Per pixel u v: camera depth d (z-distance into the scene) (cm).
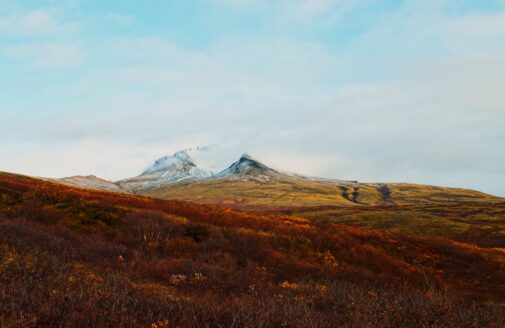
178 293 1179
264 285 1527
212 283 1388
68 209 2858
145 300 830
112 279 1016
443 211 11438
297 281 1817
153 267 1502
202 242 2438
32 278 873
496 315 1138
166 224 2639
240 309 777
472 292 2458
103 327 622
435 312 905
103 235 2384
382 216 9419
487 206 12550
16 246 1293
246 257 2230
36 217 2519
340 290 1291
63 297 737
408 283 2320
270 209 17262
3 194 2981
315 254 2694
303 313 845
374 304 1016
